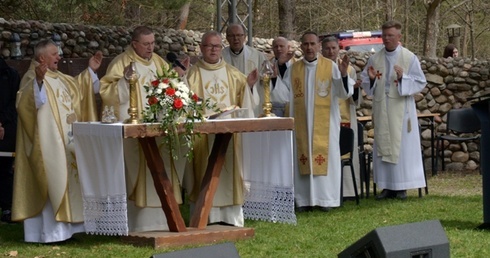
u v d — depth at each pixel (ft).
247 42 53.36
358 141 39.24
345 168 37.58
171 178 28.32
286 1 80.28
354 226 30.22
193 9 85.25
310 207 35.01
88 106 28.48
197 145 29.30
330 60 34.86
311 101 34.68
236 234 27.58
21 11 60.23
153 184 28.02
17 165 27.58
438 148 48.60
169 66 26.61
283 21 80.33
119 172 25.84
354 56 50.83
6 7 60.18
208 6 80.84
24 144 27.53
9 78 31.14
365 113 49.62
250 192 29.73
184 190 33.73
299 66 34.99
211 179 28.09
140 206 27.78
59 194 27.09
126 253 25.73
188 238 26.81
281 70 35.55
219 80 29.84
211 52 29.84
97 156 26.37
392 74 37.40
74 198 27.53
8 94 31.09
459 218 31.58
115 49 48.26
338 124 34.86
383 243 16.72
